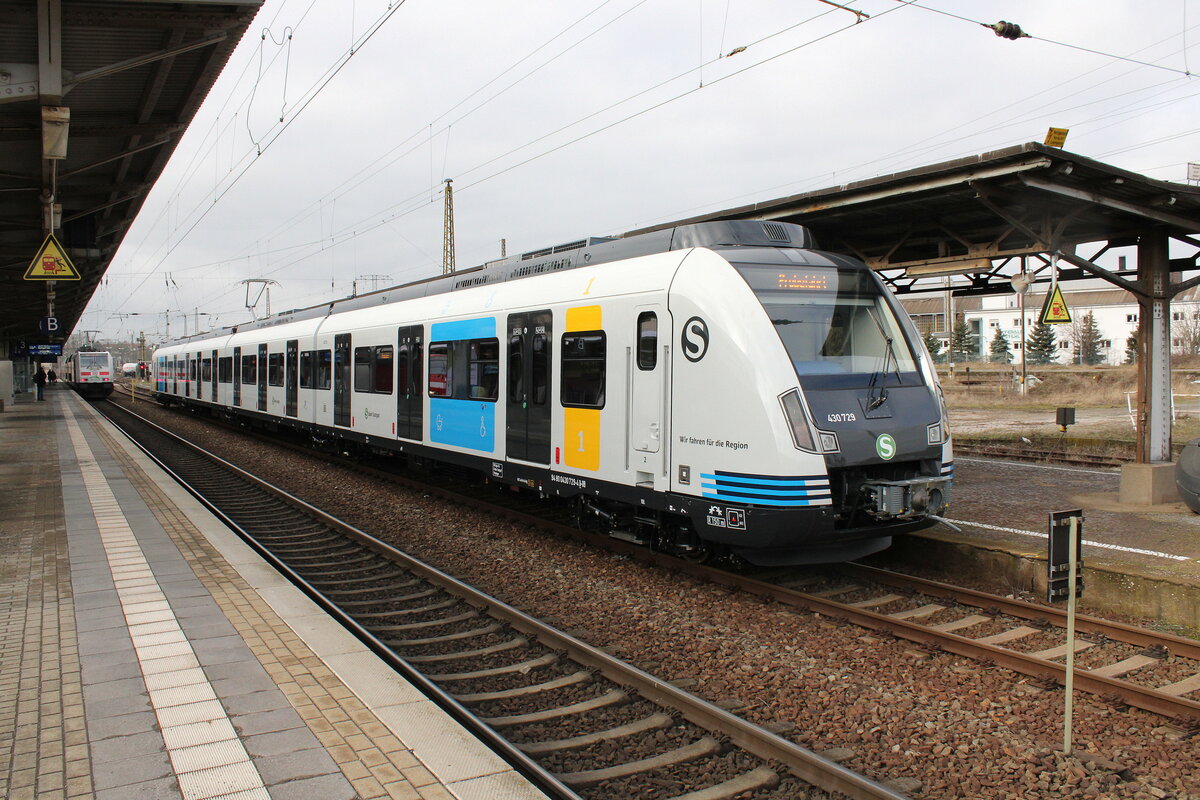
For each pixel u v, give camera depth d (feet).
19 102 32.71
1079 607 24.39
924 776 14.42
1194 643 19.60
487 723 16.33
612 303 28.78
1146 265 36.09
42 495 41.86
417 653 21.21
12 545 29.71
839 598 25.70
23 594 23.15
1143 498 35.14
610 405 28.91
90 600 22.53
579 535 33.35
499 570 29.35
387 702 15.51
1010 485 41.32
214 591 23.44
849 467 24.47
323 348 59.62
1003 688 18.34
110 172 54.13
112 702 15.53
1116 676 19.07
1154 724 16.51
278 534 36.17
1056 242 33.19
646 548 30.86
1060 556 15.03
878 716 16.74
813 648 20.93
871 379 25.36
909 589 26.02
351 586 27.84
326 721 14.66
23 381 201.36
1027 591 25.90
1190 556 25.72
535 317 33.27
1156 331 36.01
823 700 17.61
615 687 18.48
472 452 38.22
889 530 25.38
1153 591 22.77
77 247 62.85
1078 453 54.70
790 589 26.04
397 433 46.55
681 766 14.85
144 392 203.41
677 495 26.09
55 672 17.11
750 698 17.85
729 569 28.50
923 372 26.84
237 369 85.35
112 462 56.85
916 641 21.26
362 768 12.91
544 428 32.68
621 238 32.01
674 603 24.91
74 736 14.10
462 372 39.14
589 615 24.04
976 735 15.88
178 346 126.21
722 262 25.61
